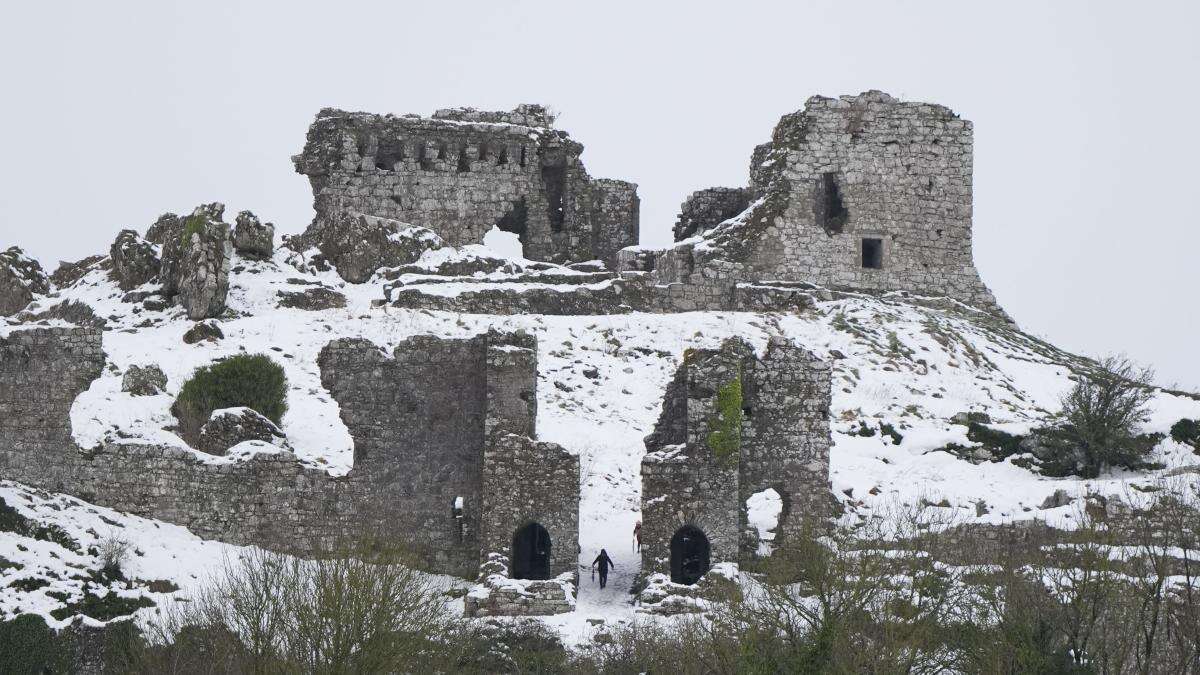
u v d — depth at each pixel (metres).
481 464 121.75
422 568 120.75
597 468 135.62
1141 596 101.56
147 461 120.94
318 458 130.75
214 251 161.50
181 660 98.12
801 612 99.88
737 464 120.31
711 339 160.38
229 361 136.12
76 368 122.50
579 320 163.50
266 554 113.25
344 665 95.75
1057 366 167.38
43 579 107.75
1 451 122.38
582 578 120.75
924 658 95.94
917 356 162.50
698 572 120.81
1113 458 137.25
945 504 128.38
